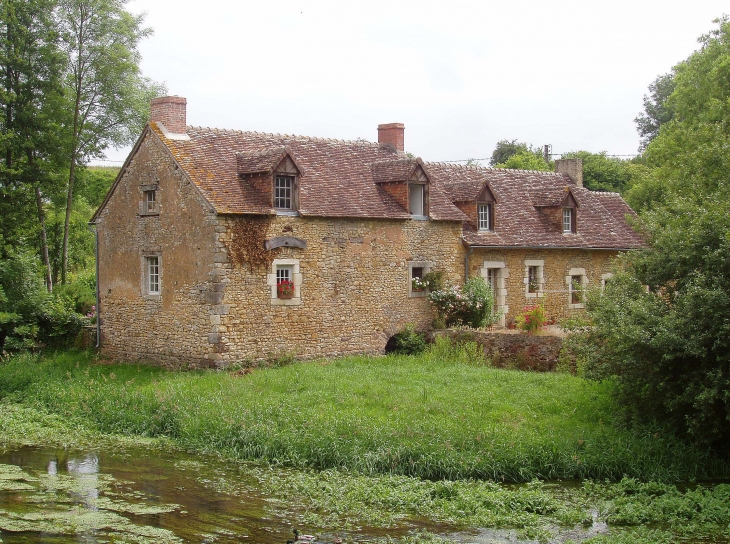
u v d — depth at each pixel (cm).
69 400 1742
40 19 2755
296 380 1753
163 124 2117
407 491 1148
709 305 1295
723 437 1338
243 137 2245
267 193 2016
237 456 1348
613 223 3011
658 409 1421
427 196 2342
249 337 1972
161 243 2092
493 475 1220
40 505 1107
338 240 2139
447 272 2381
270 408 1508
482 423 1416
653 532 1017
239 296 1956
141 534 999
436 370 1894
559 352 1912
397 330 2261
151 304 2134
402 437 1315
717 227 1382
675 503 1107
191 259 1994
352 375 1827
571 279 2748
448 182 2677
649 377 1380
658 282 1491
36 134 2744
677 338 1294
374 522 1052
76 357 2281
